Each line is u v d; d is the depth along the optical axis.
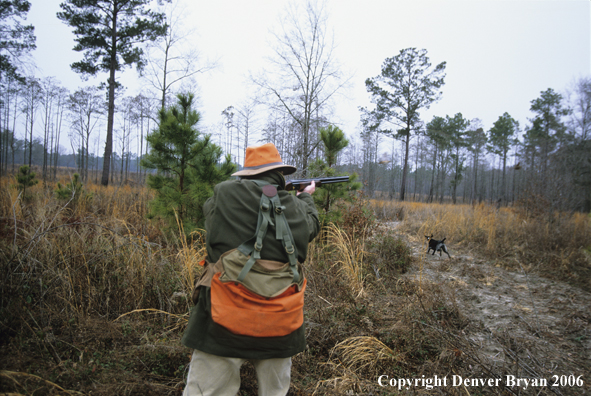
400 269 5.02
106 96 19.84
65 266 2.98
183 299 2.91
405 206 13.70
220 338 1.40
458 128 43.22
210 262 1.53
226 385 1.48
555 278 4.96
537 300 4.10
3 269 2.43
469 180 57.97
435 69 29.73
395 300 3.64
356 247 4.97
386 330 2.86
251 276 1.40
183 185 4.64
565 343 3.02
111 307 2.77
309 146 11.53
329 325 2.82
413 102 30.59
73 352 2.19
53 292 2.64
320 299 3.22
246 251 1.41
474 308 3.83
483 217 8.77
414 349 2.65
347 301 3.33
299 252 1.58
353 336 2.70
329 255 4.83
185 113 4.75
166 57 16.31
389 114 31.42
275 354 1.45
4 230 3.47
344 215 5.64
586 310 3.74
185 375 2.08
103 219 5.40
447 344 2.64
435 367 2.36
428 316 3.04
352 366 2.42
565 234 6.93
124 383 1.88
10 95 25.05
